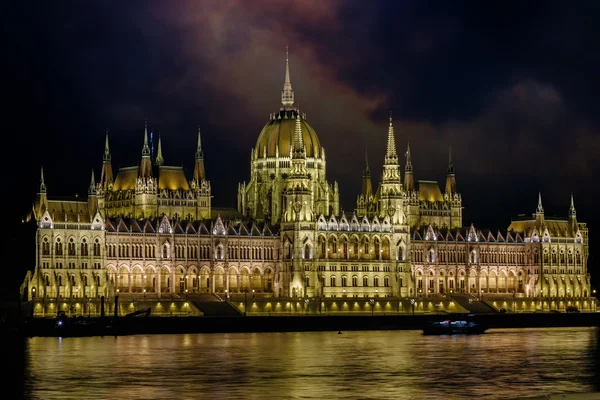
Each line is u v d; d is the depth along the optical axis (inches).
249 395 7775.6
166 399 7608.3
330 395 7790.4
